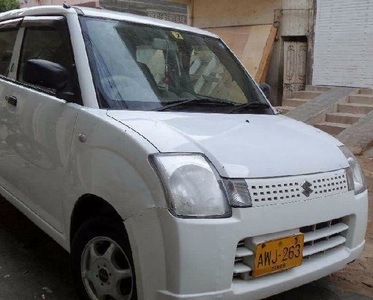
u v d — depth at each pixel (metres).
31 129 3.00
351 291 3.08
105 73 2.73
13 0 14.77
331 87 9.94
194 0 12.74
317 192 2.38
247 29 11.35
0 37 4.00
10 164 3.38
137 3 16.75
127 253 2.18
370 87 9.38
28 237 3.64
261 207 2.14
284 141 2.60
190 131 2.38
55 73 2.72
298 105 9.81
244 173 2.17
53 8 3.20
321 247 2.48
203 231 1.99
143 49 3.06
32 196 3.07
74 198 2.49
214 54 3.57
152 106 2.73
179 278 1.97
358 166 2.88
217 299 2.04
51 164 2.75
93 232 2.40
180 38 3.42
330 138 2.98
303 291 3.04
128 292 2.30
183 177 2.05
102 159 2.29
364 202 2.75
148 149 2.11
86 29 2.88
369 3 9.12
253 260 2.14
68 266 3.21
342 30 9.66
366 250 3.76
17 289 2.85
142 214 2.05
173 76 3.11
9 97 3.40
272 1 10.75
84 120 2.50
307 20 10.23
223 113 2.97
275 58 10.89
